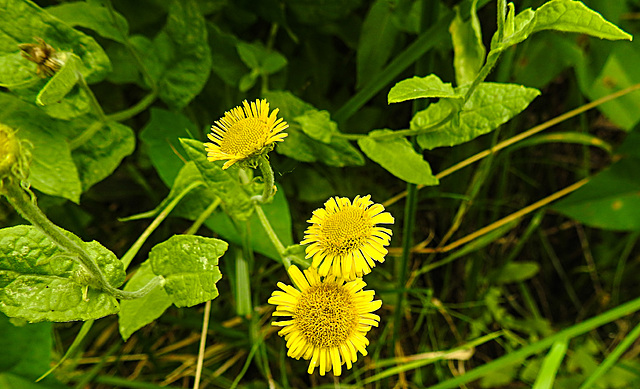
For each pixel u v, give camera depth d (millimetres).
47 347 196
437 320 300
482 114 173
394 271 296
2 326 188
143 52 222
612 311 205
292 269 144
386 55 243
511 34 142
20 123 179
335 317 139
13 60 169
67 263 141
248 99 257
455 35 193
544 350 284
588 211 267
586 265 323
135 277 172
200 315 261
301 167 267
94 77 182
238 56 241
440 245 284
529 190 322
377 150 189
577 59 250
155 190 285
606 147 275
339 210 145
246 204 170
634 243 321
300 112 212
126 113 204
